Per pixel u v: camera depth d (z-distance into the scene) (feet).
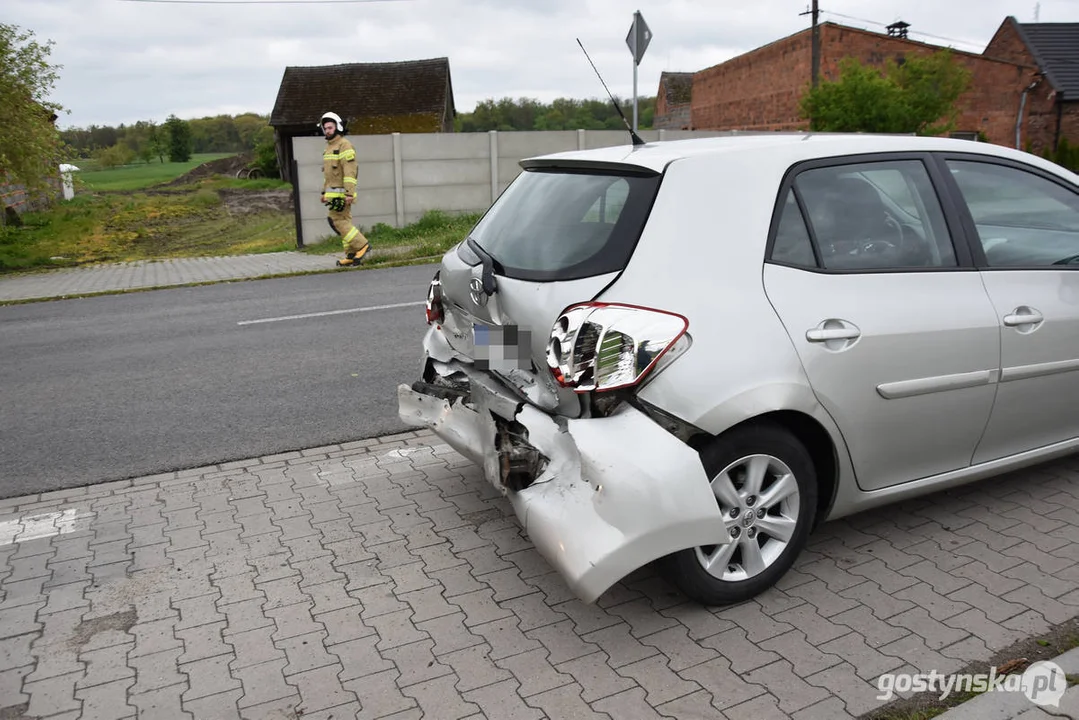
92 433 19.61
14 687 10.30
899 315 11.96
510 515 14.69
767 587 11.66
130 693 10.12
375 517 14.73
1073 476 15.28
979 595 11.52
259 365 25.25
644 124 197.26
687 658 10.39
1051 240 14.01
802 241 11.72
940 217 12.94
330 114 45.60
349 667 10.46
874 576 12.14
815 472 11.86
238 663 10.63
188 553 13.60
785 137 12.77
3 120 56.80
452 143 60.95
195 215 103.14
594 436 10.26
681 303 10.64
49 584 12.75
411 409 14.85
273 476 16.74
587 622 11.28
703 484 10.35
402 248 52.19
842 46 102.58
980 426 13.06
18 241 72.90
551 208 12.34
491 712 9.52
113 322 33.27
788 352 11.04
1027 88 106.22
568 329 10.53
